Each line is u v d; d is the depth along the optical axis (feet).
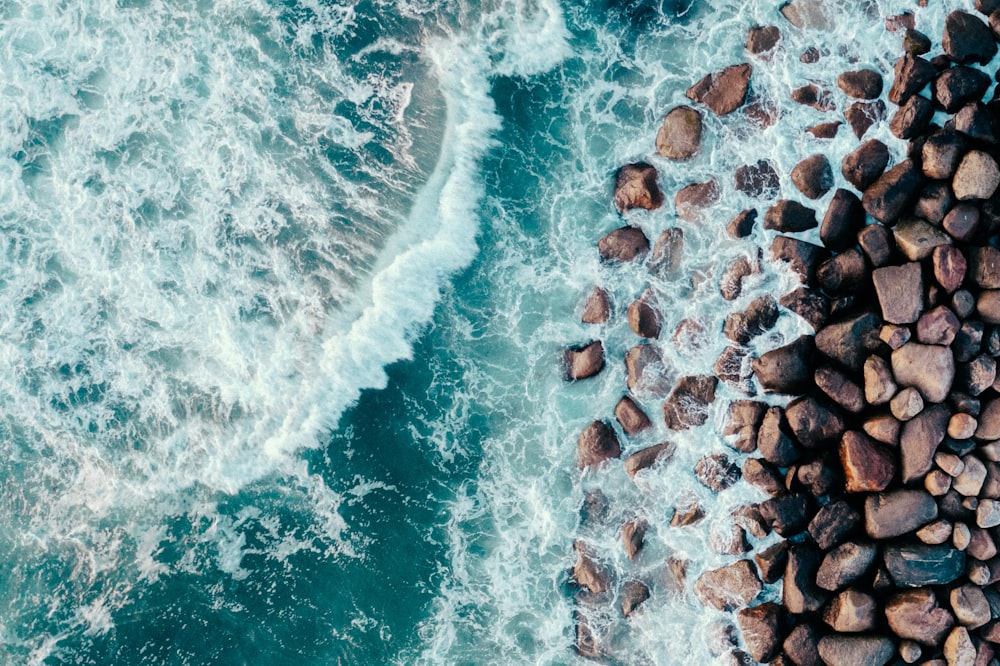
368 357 62.28
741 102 57.57
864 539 50.57
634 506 58.23
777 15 58.29
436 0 62.44
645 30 60.95
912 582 49.03
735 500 55.47
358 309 62.28
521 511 60.44
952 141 50.67
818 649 50.93
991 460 48.98
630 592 57.67
